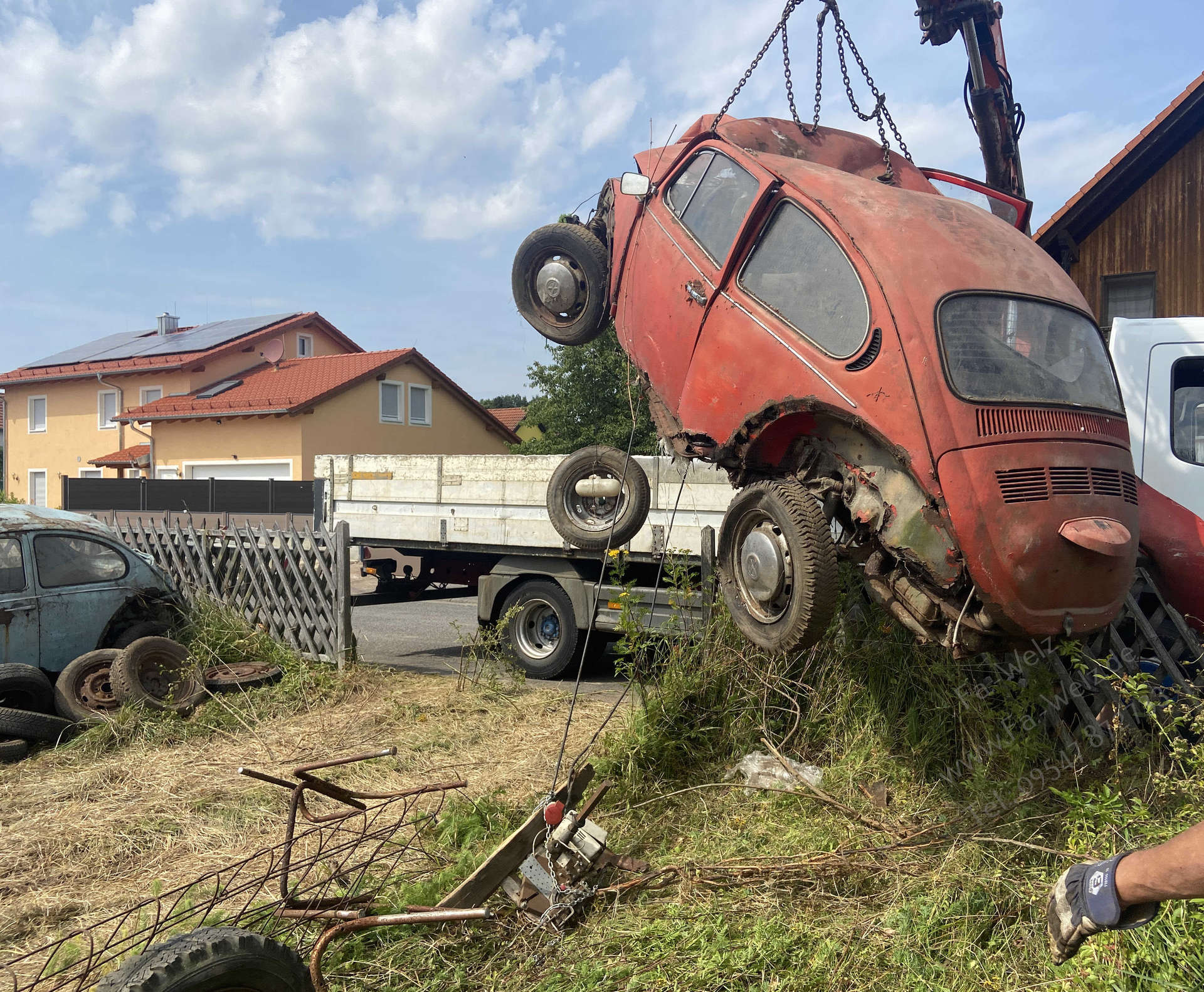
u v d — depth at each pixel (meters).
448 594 10.27
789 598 4.11
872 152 5.72
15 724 5.75
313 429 25.94
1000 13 7.52
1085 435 3.88
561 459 8.55
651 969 3.01
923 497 3.83
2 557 6.62
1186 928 2.69
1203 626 5.24
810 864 3.66
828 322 4.22
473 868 3.64
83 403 32.12
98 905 3.73
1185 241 13.16
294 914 3.15
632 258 5.76
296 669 7.66
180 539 9.26
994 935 3.13
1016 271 4.24
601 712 6.61
